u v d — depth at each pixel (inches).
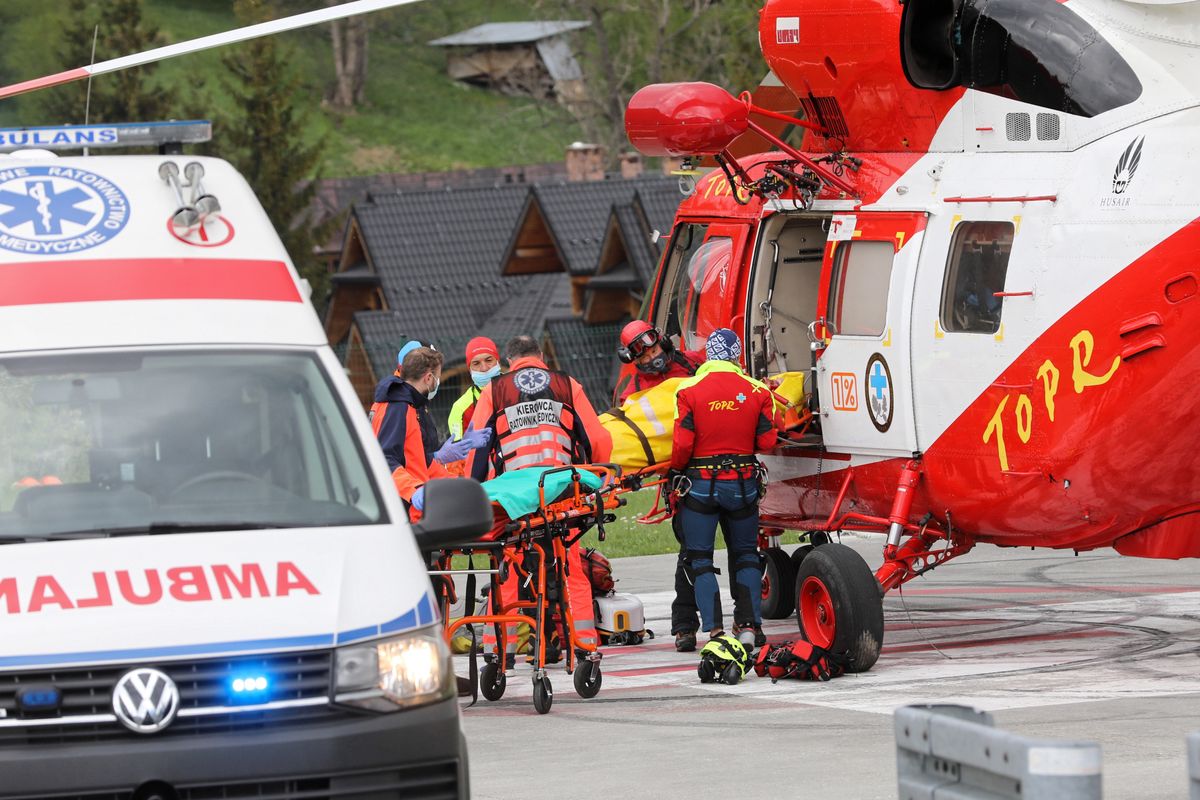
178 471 815.7
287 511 801.6
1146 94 1246.3
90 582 732.0
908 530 1407.5
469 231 6919.3
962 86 1350.9
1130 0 1267.2
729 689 1344.7
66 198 918.4
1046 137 1294.3
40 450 820.0
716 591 1414.9
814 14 1457.9
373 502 812.6
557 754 1110.4
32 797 680.4
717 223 1679.4
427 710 729.0
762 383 1461.6
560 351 5290.4
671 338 1745.8
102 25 7268.7
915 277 1365.7
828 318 1473.9
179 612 717.3
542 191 6348.4
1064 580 1957.4
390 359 6038.4
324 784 703.7
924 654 1466.5
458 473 1556.3
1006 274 1289.4
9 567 743.1
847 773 995.9
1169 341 1202.6
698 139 1451.8
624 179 6501.0
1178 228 1200.2
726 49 7775.6
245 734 698.8
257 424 837.2
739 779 997.8
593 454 1373.0
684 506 1423.5
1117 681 1269.7
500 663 1338.6
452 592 1333.7
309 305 909.2
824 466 1494.8
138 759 685.9
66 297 871.7
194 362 855.7
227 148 7249.0
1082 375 1238.9
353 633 724.0
